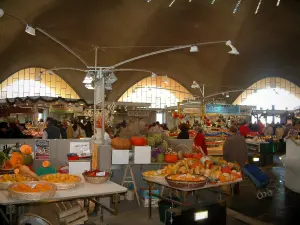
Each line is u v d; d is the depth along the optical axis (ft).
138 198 21.07
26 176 13.70
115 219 18.19
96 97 25.99
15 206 12.12
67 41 110.11
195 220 12.85
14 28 99.04
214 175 16.62
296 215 20.18
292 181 27.25
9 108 55.52
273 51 130.62
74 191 12.56
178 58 127.44
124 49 118.01
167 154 21.58
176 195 19.58
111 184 13.92
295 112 72.38
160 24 112.57
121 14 106.73
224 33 119.14
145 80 131.03
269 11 112.78
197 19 112.27
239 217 19.52
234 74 135.64
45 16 100.01
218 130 51.75
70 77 120.16
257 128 56.90
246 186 28.78
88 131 45.85
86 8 101.96
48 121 32.14
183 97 134.92
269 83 141.90
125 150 20.76
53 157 23.24
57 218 12.71
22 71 114.62
